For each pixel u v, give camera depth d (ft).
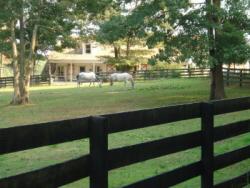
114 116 15.81
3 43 115.44
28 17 107.96
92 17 109.50
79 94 123.24
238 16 77.46
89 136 14.90
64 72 259.60
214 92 86.28
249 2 77.25
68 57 256.73
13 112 84.28
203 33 74.95
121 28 78.43
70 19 109.91
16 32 114.73
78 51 260.01
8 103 108.37
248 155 24.20
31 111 84.43
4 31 111.65
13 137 12.37
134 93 114.52
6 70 234.38
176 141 18.97
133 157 16.70
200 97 93.30
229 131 22.38
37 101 107.96
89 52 259.60
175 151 18.93
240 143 40.24
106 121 15.03
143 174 30.86
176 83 144.77
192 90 112.27
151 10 74.59
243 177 23.81
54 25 109.40
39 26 109.29
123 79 147.54
